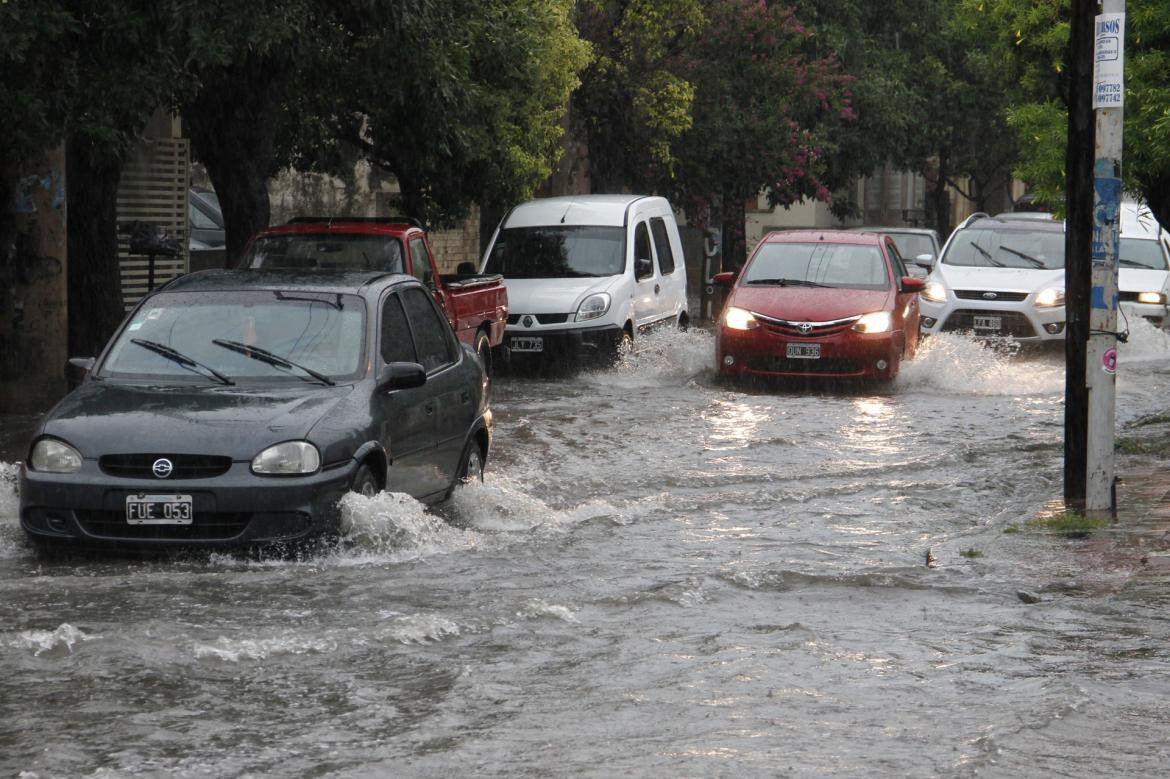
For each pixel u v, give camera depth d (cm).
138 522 1634
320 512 1658
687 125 5659
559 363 3894
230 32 2802
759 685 1199
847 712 1127
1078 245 2100
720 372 3659
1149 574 1664
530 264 4072
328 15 3484
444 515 1984
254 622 1377
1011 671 1258
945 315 4366
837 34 7638
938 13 8594
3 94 2608
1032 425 3014
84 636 1286
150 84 2725
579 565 1684
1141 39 3212
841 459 2577
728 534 1917
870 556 1786
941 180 9281
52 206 3180
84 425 1683
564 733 1065
